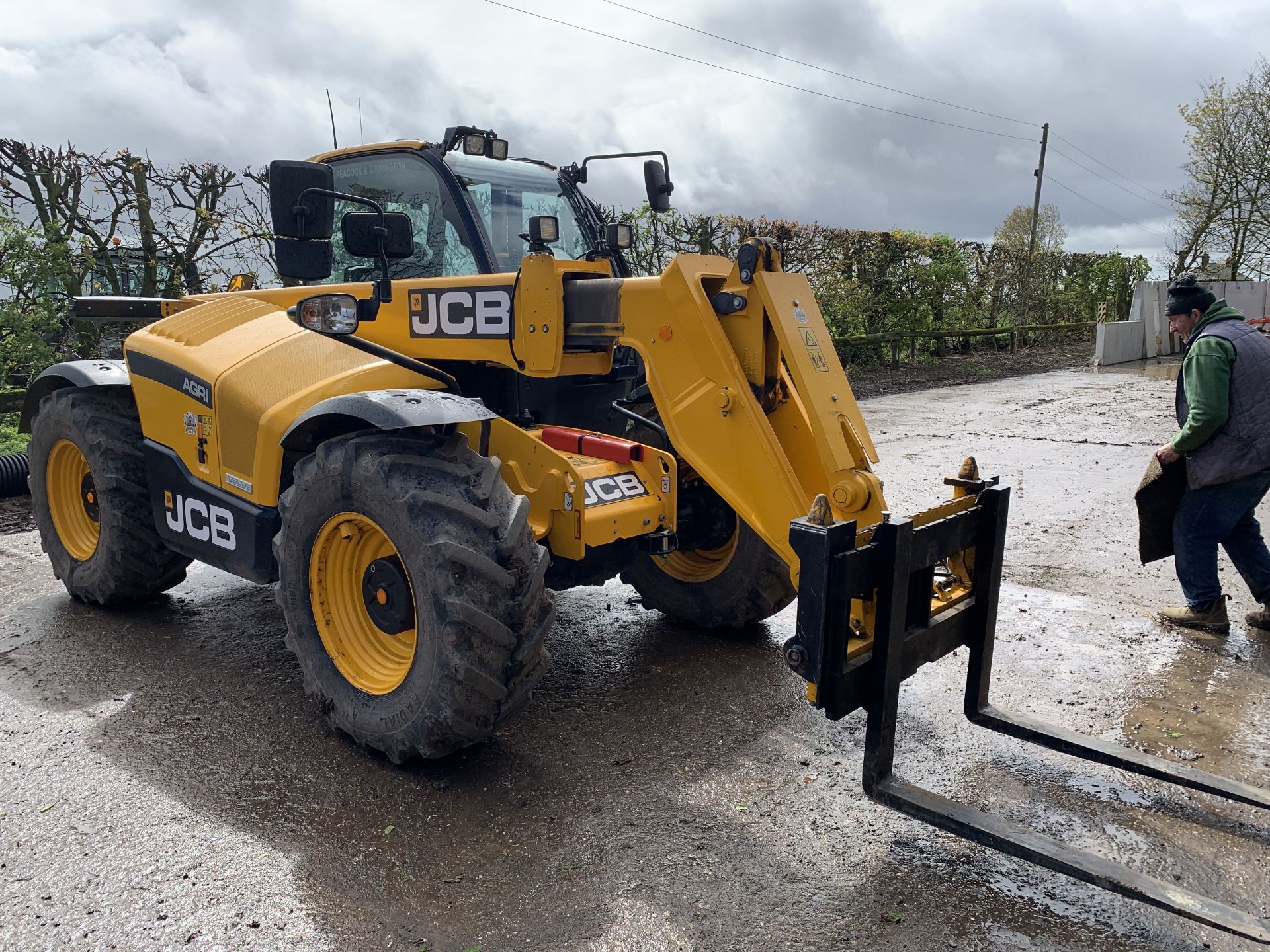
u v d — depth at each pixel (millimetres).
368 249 3148
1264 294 22531
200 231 9375
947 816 2436
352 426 3287
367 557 3117
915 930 2238
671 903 2318
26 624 4203
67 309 8375
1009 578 5043
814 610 2414
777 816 2729
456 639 2662
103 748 3061
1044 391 13984
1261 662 3945
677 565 4266
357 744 3111
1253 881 2480
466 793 2828
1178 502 4285
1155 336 20875
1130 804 2850
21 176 8312
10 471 6430
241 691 3518
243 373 3527
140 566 4164
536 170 4301
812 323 3127
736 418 3111
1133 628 4324
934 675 3787
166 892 2320
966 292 20250
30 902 2277
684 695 3568
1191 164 25828
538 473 3248
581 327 3439
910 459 8234
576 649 4047
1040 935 2234
